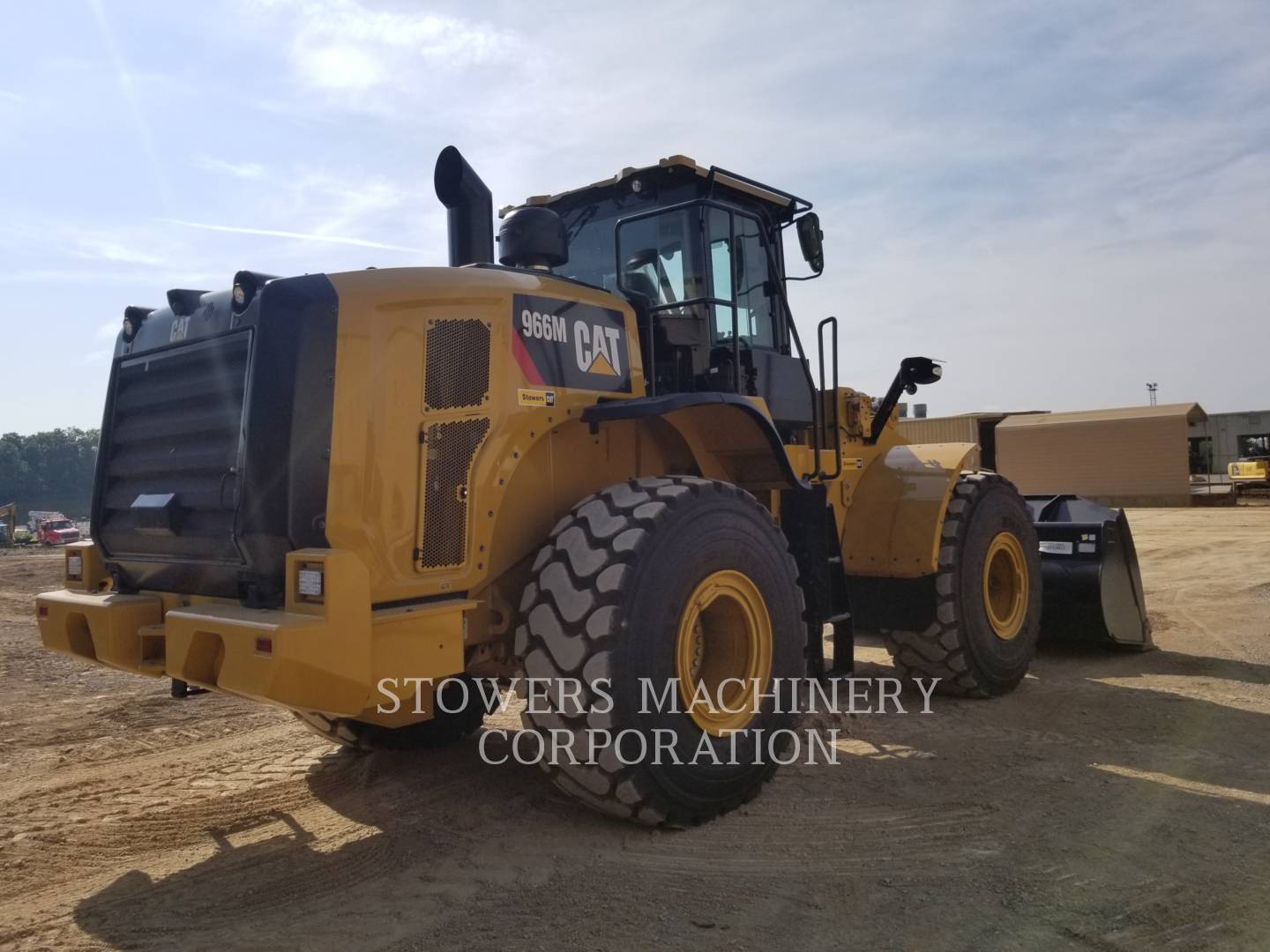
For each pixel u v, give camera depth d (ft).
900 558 17.31
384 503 9.96
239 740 15.67
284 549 9.78
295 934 8.46
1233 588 32.42
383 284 10.33
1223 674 19.74
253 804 12.27
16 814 12.00
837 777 12.83
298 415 9.82
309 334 9.94
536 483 11.73
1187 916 8.59
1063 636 22.15
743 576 11.84
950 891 9.15
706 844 10.44
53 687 20.35
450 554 10.48
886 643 18.19
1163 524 63.52
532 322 11.51
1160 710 16.67
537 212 13.10
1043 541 22.35
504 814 11.55
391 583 9.97
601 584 10.29
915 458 18.29
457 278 10.89
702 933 8.32
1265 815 11.25
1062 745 14.48
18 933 8.66
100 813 12.01
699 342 14.44
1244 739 14.76
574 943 8.15
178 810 12.06
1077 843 10.38
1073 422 89.25
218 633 9.14
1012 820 11.12
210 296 11.14
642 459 13.33
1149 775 12.88
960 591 17.38
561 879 9.55
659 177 14.89
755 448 13.55
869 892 9.16
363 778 13.15
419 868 9.95
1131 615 22.00
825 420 16.58
